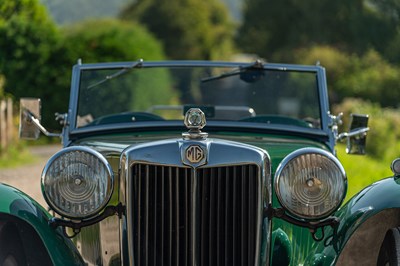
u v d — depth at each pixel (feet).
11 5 125.80
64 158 18.67
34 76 110.93
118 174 19.17
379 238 20.39
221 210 18.40
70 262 19.24
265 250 18.72
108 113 26.35
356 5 173.78
